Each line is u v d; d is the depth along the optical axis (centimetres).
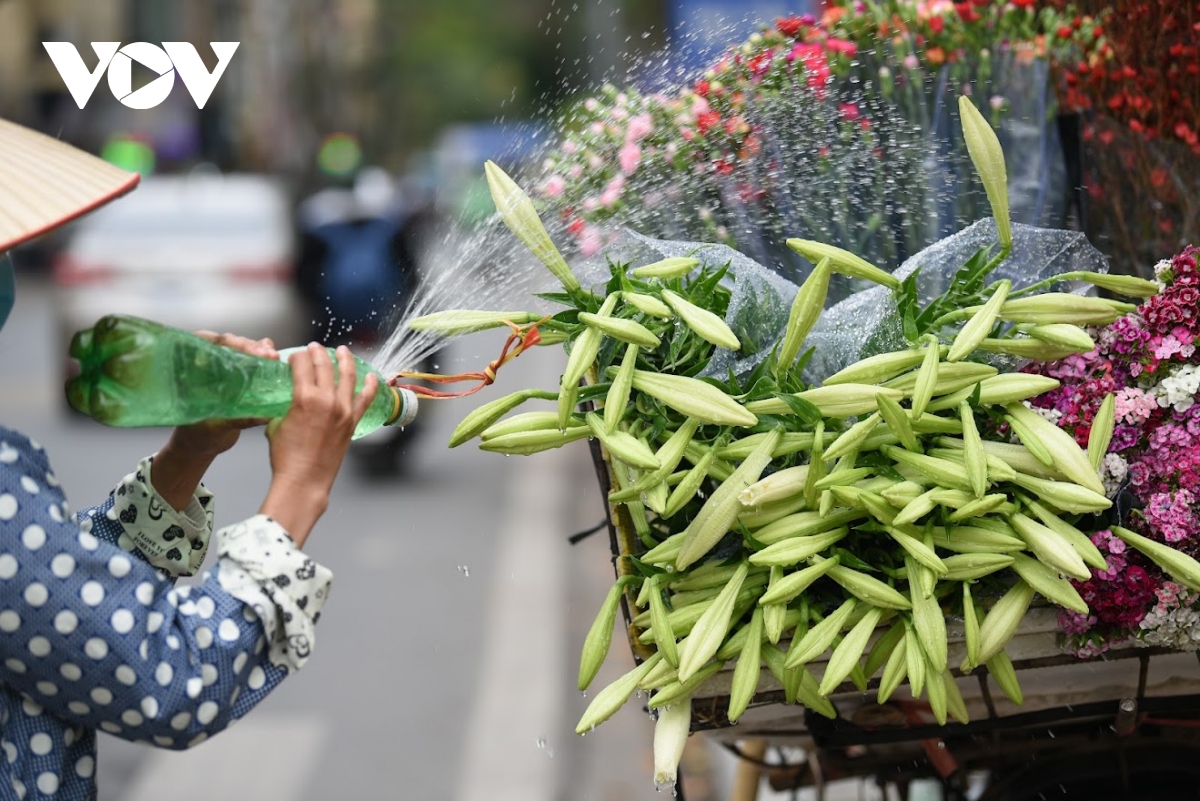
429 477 1235
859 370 241
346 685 721
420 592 875
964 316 248
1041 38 375
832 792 446
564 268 251
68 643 192
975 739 314
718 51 338
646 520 263
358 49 7444
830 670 234
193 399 205
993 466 237
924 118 348
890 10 361
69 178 207
